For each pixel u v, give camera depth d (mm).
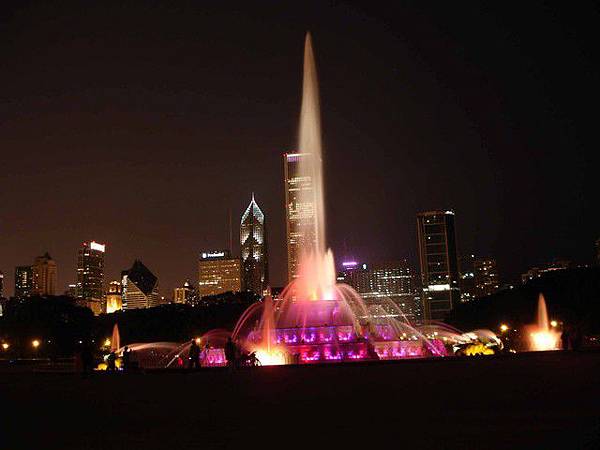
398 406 26781
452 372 43438
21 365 99625
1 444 20938
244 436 21141
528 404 26047
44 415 27922
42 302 193875
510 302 174125
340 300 83438
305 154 123438
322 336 70312
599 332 148500
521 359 55406
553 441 18453
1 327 183625
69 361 124312
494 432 20203
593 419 21953
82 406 31000
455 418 23109
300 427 22453
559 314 153000
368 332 72688
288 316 73312
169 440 20891
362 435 20531
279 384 39125
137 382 45781
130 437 21688
